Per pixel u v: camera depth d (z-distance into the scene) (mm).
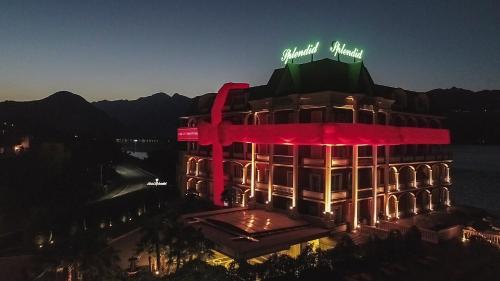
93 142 101250
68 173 71125
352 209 35594
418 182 44562
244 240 29031
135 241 36625
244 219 34594
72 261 23062
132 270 25578
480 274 26500
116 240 37344
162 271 25562
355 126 34000
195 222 35031
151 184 75812
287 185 38969
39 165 72125
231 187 47062
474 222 38625
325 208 33750
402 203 42875
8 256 33094
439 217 43406
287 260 25078
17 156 77125
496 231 36219
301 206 37125
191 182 56469
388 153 39438
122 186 80562
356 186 35531
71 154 83688
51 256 23875
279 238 29656
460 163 184000
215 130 45469
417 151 46500
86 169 80438
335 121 35750
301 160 36562
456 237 35531
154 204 55938
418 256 29578
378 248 28578
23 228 43938
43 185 62969
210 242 25875
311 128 33812
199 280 21750
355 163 35594
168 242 24641
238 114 44906
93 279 23000
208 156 51562
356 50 39781
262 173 42312
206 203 46750
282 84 38281
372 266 27062
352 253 27578
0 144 84812
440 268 27344
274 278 24094
